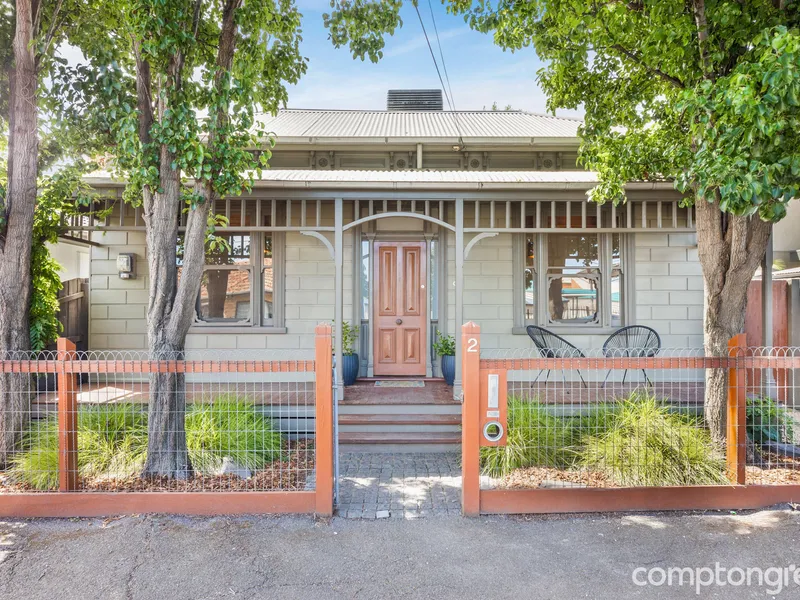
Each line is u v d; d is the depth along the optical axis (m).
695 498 3.74
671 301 7.51
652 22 4.25
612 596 2.72
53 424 4.91
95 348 7.35
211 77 4.74
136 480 4.17
